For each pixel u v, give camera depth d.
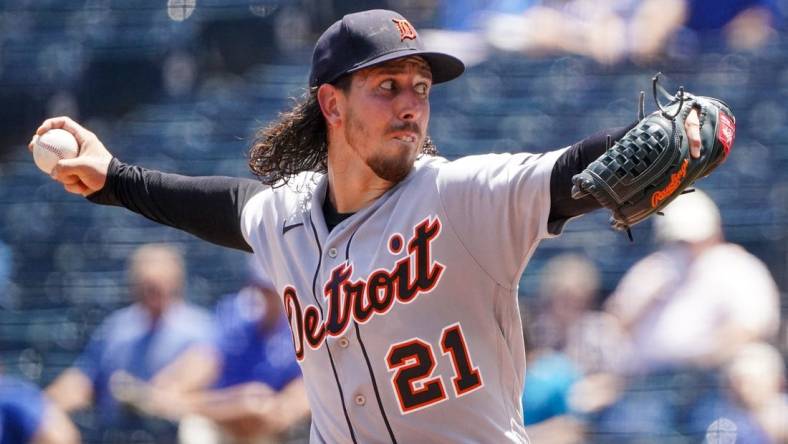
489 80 31.06
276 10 32.41
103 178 11.92
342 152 10.34
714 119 9.38
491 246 9.62
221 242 11.71
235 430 22.19
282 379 22.20
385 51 9.92
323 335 10.20
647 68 30.53
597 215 27.88
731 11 30.27
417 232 9.81
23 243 30.22
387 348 9.90
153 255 23.48
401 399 9.95
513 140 30.48
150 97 32.47
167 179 11.80
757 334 22.72
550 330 23.27
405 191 10.01
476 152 30.39
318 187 10.70
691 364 22.70
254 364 22.36
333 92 10.33
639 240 27.31
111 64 32.72
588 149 9.16
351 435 10.27
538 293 24.05
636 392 22.61
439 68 10.38
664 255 23.75
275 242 10.80
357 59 10.01
